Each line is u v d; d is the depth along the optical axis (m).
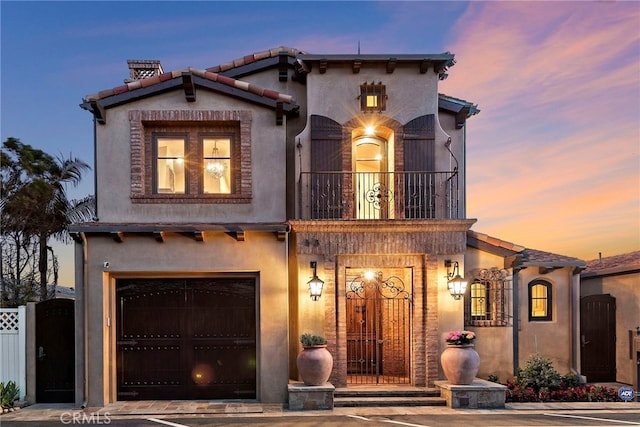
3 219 14.95
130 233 9.88
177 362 10.27
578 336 12.05
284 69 12.05
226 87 10.65
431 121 11.34
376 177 11.72
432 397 10.05
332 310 10.45
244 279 10.50
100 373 9.75
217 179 10.97
